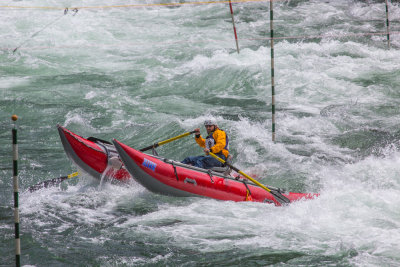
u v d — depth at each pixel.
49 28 84.19
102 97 50.88
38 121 43.94
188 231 23.52
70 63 66.75
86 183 30.11
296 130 41.59
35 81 57.19
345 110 45.91
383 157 35.12
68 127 42.34
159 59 67.69
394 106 46.75
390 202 26.52
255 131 40.50
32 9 98.12
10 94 51.03
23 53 68.69
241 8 104.06
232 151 36.66
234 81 56.31
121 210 26.67
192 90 55.28
